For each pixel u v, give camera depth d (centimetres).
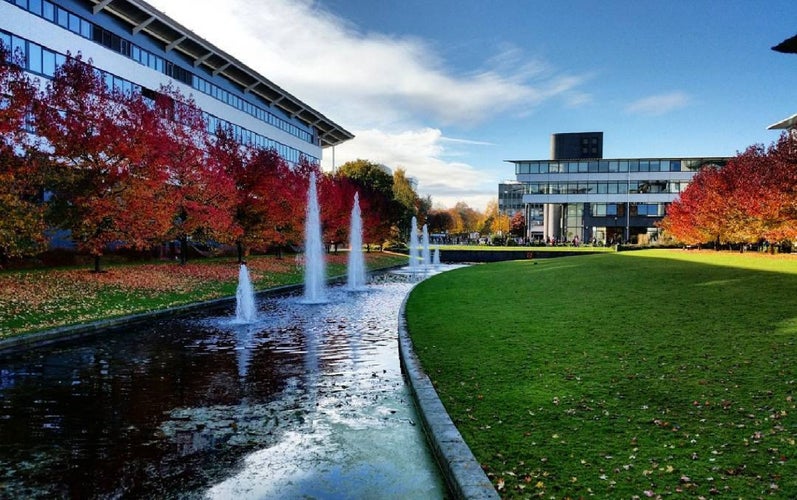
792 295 1673
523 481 529
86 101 2597
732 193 4241
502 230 14038
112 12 4175
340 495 582
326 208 4747
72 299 1988
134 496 591
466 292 2383
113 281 2422
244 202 3809
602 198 9600
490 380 910
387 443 735
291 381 1085
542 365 991
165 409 907
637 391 807
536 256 6825
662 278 2364
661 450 589
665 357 998
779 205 3266
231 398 968
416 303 2070
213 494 593
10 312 1670
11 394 999
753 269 2591
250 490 600
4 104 2392
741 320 1309
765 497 476
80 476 643
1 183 1989
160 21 4519
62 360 1284
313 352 1370
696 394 778
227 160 3738
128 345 1466
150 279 2645
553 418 709
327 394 988
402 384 1055
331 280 3744
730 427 648
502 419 714
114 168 2470
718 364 930
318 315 2055
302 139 7875
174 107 3519
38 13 3512
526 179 9825
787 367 885
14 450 727
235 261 4081
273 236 4047
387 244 8369
